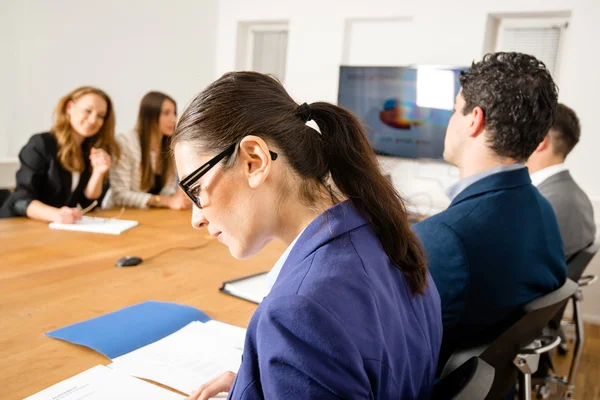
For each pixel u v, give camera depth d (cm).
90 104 255
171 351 99
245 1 459
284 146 64
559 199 204
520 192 111
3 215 234
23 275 139
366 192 66
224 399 81
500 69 113
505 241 105
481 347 100
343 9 411
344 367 49
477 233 104
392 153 386
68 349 98
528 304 101
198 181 65
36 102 357
